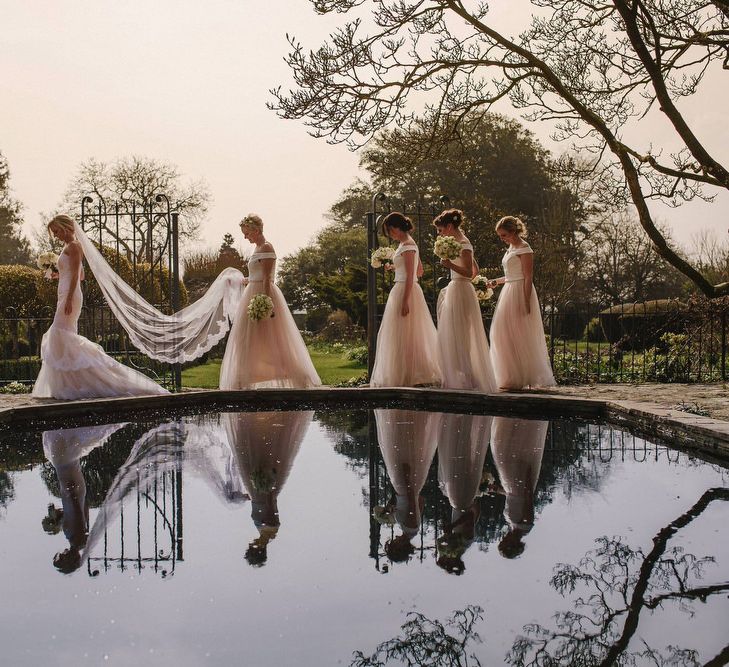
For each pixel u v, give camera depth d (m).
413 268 8.05
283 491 4.04
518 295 8.05
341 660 2.11
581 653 2.13
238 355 8.02
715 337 10.73
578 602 2.51
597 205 28.20
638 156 6.84
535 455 4.97
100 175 28.48
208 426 6.32
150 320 8.23
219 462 4.80
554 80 6.77
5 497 3.95
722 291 6.38
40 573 2.83
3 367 10.70
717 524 3.37
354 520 3.49
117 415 6.98
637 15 6.62
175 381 8.55
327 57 7.69
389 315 8.15
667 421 5.60
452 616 2.40
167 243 8.73
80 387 7.35
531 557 2.96
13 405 6.85
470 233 20.45
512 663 2.08
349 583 2.70
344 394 7.82
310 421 6.57
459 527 3.37
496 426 6.23
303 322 33.34
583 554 2.99
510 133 35.12
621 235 28.98
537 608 2.47
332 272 36.28
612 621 2.35
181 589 2.66
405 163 8.49
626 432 5.91
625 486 4.09
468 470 4.52
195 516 3.58
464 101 7.83
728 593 2.58
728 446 4.83
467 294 7.80
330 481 4.26
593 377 9.71
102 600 2.56
